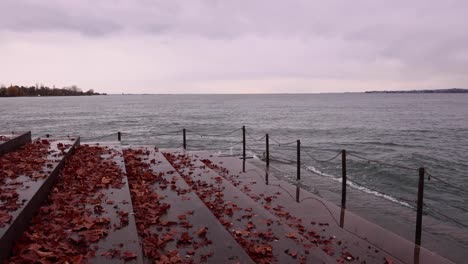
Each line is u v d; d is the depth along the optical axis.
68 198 6.68
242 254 5.25
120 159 11.06
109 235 5.11
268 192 11.48
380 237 8.07
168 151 17.42
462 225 9.98
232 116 69.31
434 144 29.69
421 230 8.62
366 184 15.16
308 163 19.36
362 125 48.16
